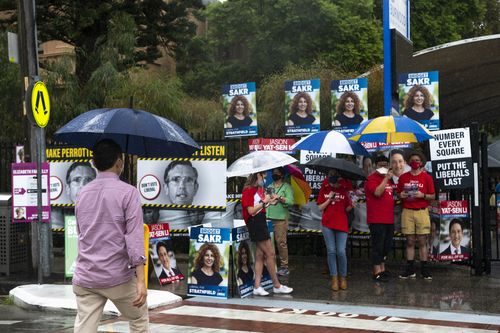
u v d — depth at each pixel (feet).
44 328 27.73
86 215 17.03
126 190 17.08
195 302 32.99
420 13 111.86
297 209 45.75
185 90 112.06
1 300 34.99
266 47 105.19
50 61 85.56
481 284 37.01
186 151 23.36
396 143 41.32
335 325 27.55
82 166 47.91
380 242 37.91
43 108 38.22
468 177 38.70
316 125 45.42
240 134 47.67
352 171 34.40
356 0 105.91
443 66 59.93
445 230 39.60
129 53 81.97
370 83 59.77
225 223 46.01
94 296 17.07
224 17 109.19
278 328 27.04
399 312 30.14
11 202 42.98
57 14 87.61
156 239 38.19
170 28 95.45
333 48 101.55
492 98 72.54
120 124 21.01
